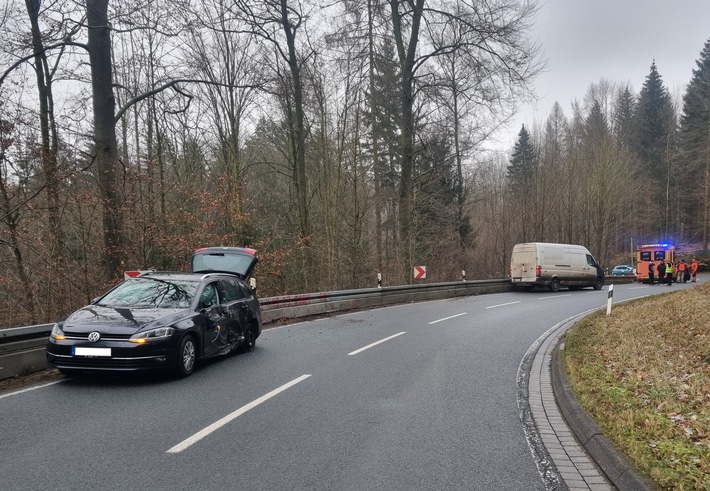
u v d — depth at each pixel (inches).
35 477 161.0
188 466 172.1
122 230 596.1
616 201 1760.6
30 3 548.1
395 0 952.3
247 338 398.9
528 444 200.7
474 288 1055.6
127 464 172.9
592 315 589.9
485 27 885.2
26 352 304.8
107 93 581.6
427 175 1115.3
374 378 310.5
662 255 1453.0
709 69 2391.7
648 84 2669.8
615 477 164.2
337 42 888.3
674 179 2422.5
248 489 155.3
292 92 864.9
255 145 1061.8
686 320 439.8
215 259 581.9
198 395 265.4
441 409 246.7
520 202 1590.8
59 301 567.2
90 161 577.3
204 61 829.2
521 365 356.2
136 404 246.7
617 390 258.8
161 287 341.7
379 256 1051.3
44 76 658.2
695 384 265.0
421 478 166.2
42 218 535.2
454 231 1270.9
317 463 177.0
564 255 1127.0
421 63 971.9
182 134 868.0
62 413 230.5
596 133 1899.6
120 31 572.1
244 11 789.2
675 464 164.9
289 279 924.0
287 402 254.5
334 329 533.3
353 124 945.5
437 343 443.8
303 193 906.7
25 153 499.2
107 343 273.7
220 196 758.5
